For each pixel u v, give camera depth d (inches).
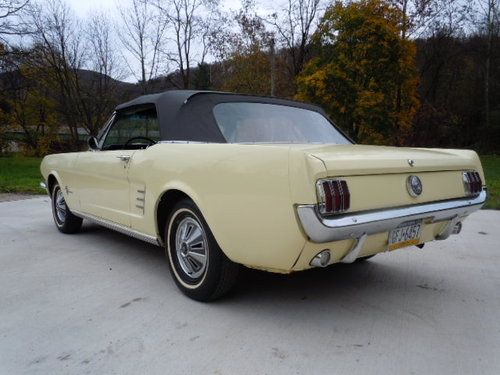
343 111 930.7
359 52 937.5
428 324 114.0
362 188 100.7
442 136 1259.8
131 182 148.2
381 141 944.3
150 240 144.6
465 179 129.8
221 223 111.4
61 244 195.8
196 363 94.3
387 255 178.9
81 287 140.5
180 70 1298.0
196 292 126.3
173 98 142.6
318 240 94.4
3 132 1149.7
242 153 107.3
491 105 1237.7
